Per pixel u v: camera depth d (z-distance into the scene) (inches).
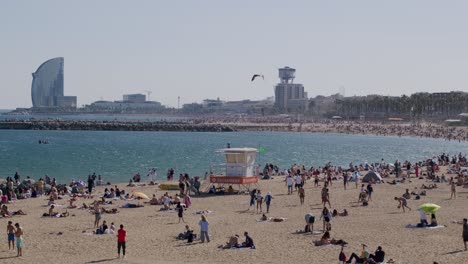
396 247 1305.4
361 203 2011.6
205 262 1196.5
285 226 1587.1
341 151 5792.3
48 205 2006.6
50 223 1647.4
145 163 4087.1
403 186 2475.4
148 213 1820.9
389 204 1982.0
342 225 1583.4
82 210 1887.3
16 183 2655.0
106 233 1491.1
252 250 1298.0
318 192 2314.2
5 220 1694.1
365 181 2618.1
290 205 1989.4
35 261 1204.5
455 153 5693.9
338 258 1211.9
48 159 4375.0
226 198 2161.7
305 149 6008.9
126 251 1300.4
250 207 1940.2
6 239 1425.9
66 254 1269.7
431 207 1535.4
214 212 1844.2
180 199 2006.6
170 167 3801.7
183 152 5211.6
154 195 2064.5
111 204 2020.2
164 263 1186.0
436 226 1539.1
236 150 2359.7
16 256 1247.5
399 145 6889.8
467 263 1157.7
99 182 2716.5
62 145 6215.6
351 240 1387.8
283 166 4229.8
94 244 1369.3
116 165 3924.7
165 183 2534.5
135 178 2891.2
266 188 2449.6
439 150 6117.1
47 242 1391.5
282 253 1267.2
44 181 2637.8
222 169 3654.0
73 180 2817.4
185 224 1630.2
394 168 3191.4
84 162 4138.8
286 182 2507.4
